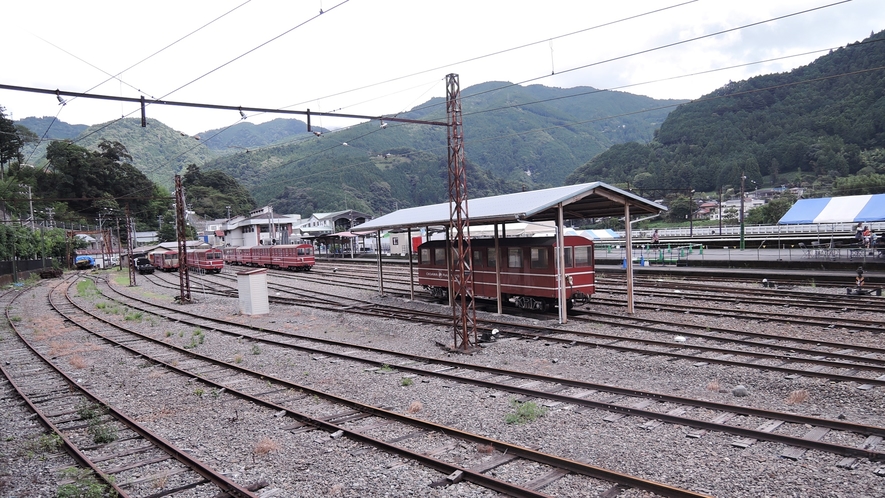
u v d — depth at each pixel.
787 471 6.74
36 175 82.12
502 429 8.69
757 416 8.68
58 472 7.77
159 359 15.60
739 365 11.59
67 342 19.17
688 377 11.31
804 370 10.77
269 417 9.86
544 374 11.73
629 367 12.26
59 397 12.08
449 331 17.66
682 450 7.52
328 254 74.06
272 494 6.79
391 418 9.46
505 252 21.30
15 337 21.14
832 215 31.42
